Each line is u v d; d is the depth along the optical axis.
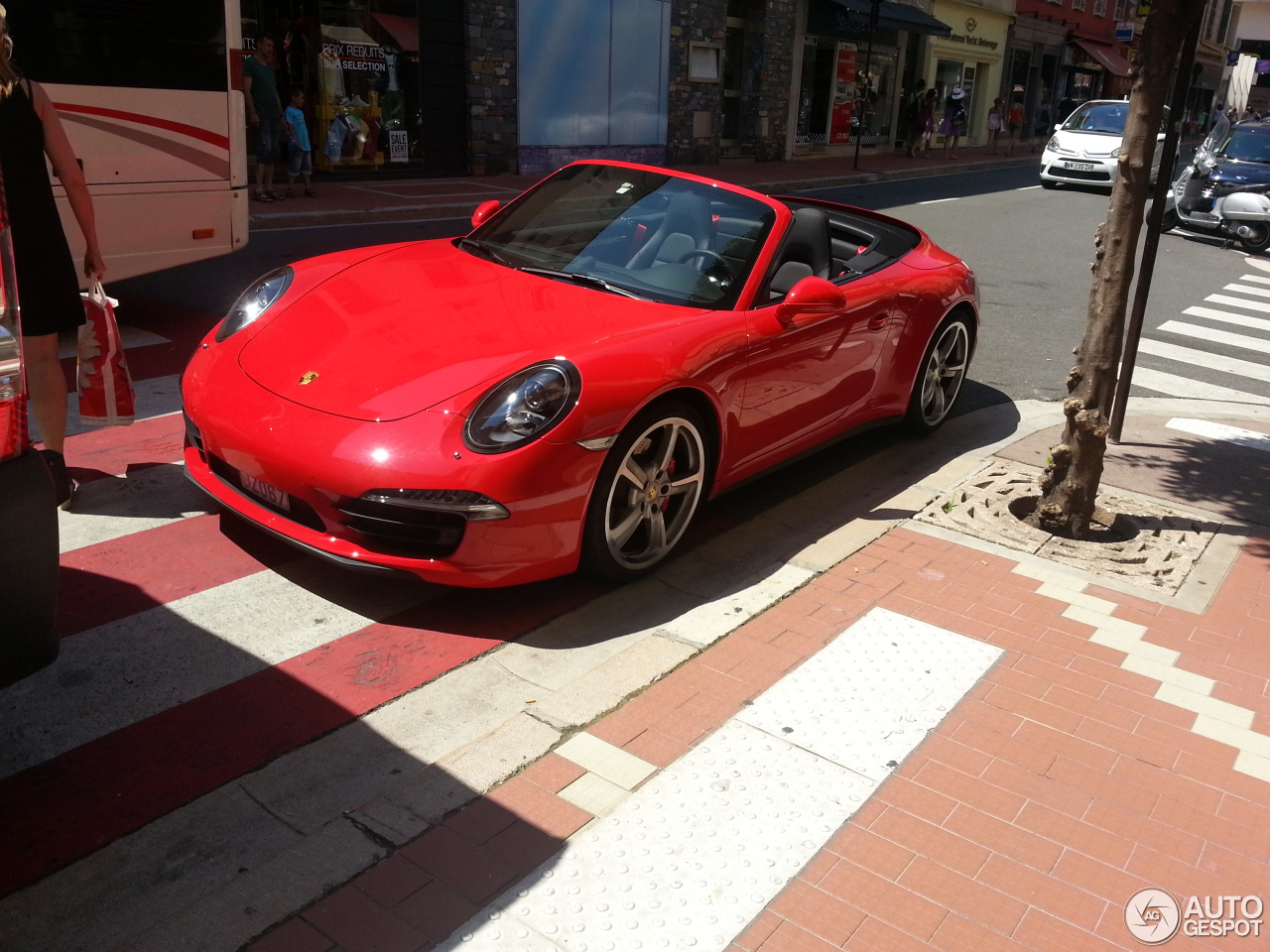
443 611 3.41
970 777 2.74
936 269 5.22
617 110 20.25
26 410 2.12
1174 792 2.76
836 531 4.27
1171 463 5.39
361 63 15.92
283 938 2.08
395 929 2.12
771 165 24.75
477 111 17.62
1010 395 6.61
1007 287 10.31
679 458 3.74
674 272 4.03
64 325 3.67
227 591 3.41
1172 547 4.27
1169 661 3.40
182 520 3.87
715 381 3.64
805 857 2.41
